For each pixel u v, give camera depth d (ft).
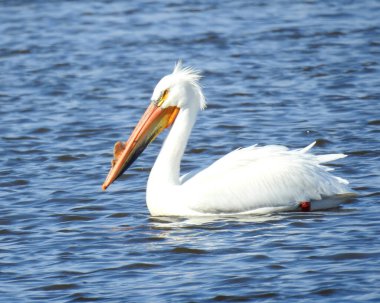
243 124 67.26
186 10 114.32
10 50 95.30
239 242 42.65
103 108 73.82
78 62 89.97
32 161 59.47
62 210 49.14
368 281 36.96
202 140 63.36
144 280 38.47
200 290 37.04
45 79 83.61
